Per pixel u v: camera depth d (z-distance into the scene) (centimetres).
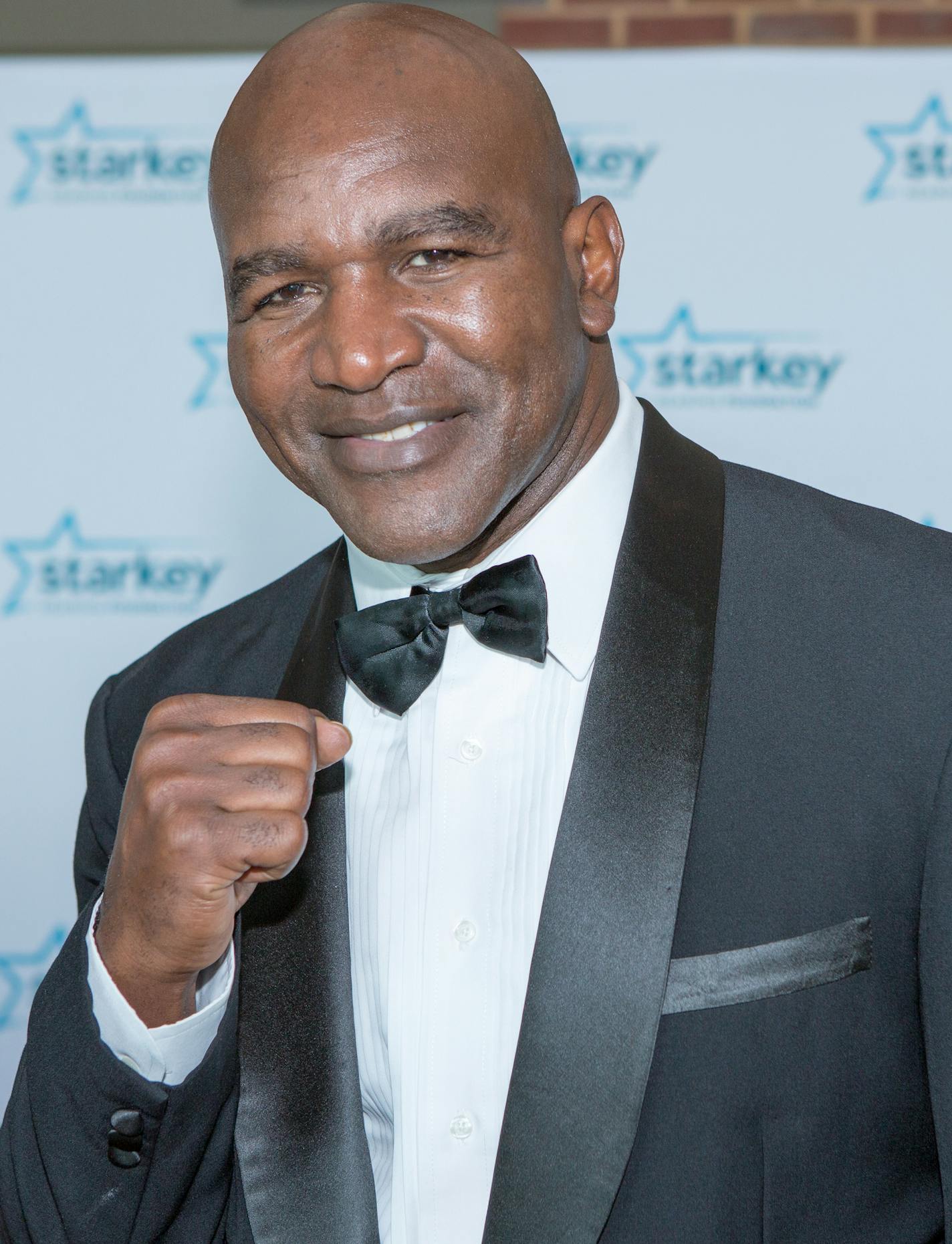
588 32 228
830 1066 86
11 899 232
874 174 216
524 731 95
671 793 87
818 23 226
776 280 218
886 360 218
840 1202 87
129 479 230
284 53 88
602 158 218
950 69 214
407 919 95
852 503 100
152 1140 88
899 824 87
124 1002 87
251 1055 95
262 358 89
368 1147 93
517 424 87
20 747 232
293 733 84
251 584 230
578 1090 84
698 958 87
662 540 95
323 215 83
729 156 218
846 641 91
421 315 84
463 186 84
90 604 231
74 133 226
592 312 96
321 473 91
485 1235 84
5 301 228
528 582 93
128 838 85
